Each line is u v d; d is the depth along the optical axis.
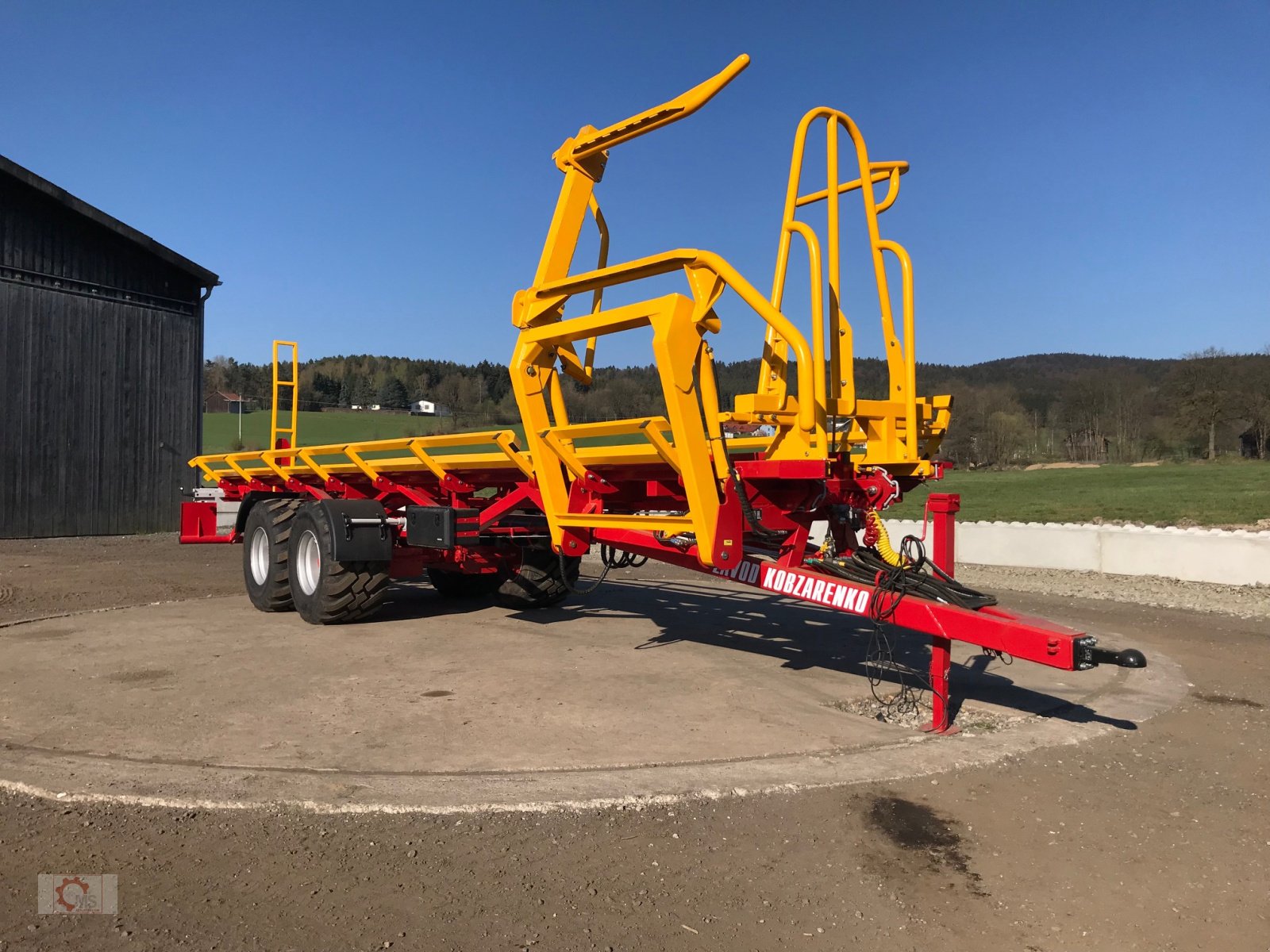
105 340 18.81
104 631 7.70
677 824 3.67
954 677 6.28
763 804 3.89
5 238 17.03
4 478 17.11
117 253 18.98
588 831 3.59
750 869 3.29
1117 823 3.73
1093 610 8.95
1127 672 6.41
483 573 8.66
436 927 2.87
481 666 6.48
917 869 3.30
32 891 3.09
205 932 2.82
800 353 4.79
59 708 5.29
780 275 5.24
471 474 7.66
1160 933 2.86
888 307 5.48
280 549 8.55
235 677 6.09
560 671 6.32
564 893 3.09
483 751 4.55
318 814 3.74
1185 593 9.85
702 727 5.00
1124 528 11.80
